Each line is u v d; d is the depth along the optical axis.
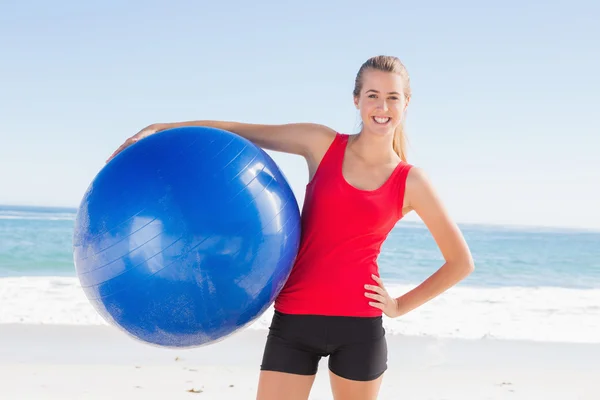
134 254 2.41
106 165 2.65
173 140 2.61
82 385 5.19
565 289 13.29
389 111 2.90
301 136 3.05
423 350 6.79
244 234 2.47
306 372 2.84
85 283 2.58
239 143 2.68
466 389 5.47
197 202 2.43
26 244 21.72
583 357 6.67
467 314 9.75
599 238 35.91
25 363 5.75
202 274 2.43
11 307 9.17
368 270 2.88
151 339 2.63
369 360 2.84
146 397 4.95
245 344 6.74
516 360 6.48
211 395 5.04
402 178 2.89
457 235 2.99
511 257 24.69
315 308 2.80
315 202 2.86
